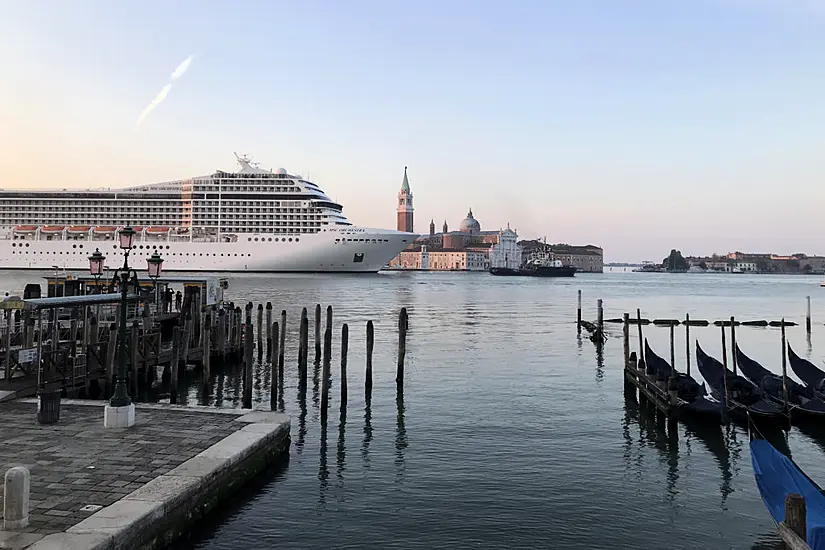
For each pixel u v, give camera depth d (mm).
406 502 14461
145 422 16406
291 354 35875
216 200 123312
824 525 10773
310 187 127375
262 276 123812
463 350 38594
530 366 33156
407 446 18844
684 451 18719
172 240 122125
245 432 15633
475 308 71812
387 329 49031
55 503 11086
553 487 15625
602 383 28750
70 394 21234
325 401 21984
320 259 125625
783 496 12680
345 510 13930
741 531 13336
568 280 192125
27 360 20672
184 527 11805
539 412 23188
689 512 14289
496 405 24188
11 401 18609
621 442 19562
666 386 22062
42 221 121812
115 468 12922
